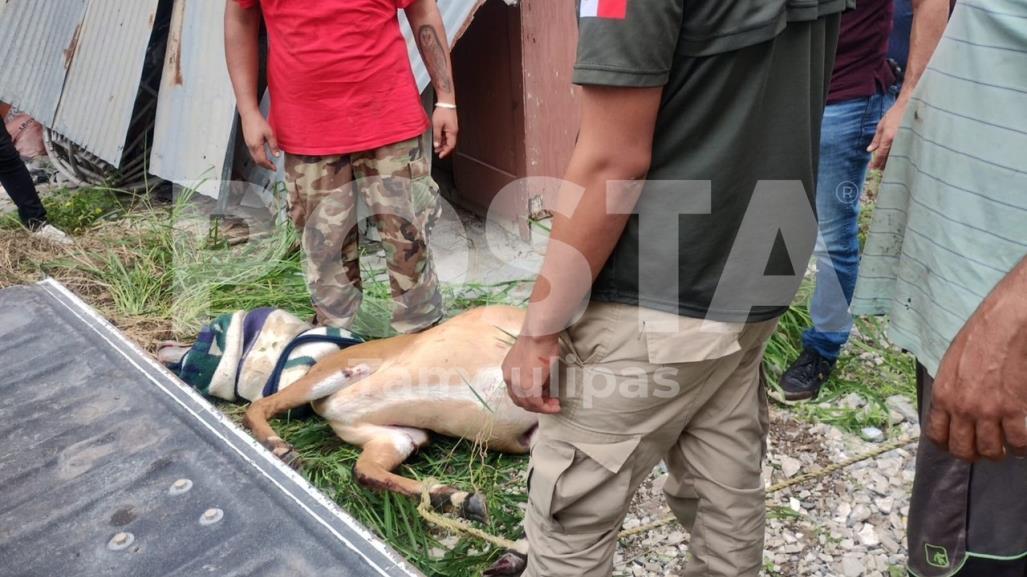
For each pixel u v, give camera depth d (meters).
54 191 5.20
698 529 1.88
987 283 1.46
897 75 2.86
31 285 1.95
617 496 1.68
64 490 1.30
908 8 3.98
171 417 1.46
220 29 4.46
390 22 3.06
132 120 5.05
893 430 2.99
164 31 5.05
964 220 1.49
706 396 1.68
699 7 1.31
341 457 2.79
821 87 1.57
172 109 4.69
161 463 1.35
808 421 3.05
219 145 4.32
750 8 1.31
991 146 1.42
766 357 3.31
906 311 1.68
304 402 2.82
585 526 1.71
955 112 1.49
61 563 1.17
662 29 1.28
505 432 2.74
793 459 2.86
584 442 1.65
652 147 1.45
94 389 1.55
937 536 1.62
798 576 2.41
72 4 5.66
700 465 1.80
